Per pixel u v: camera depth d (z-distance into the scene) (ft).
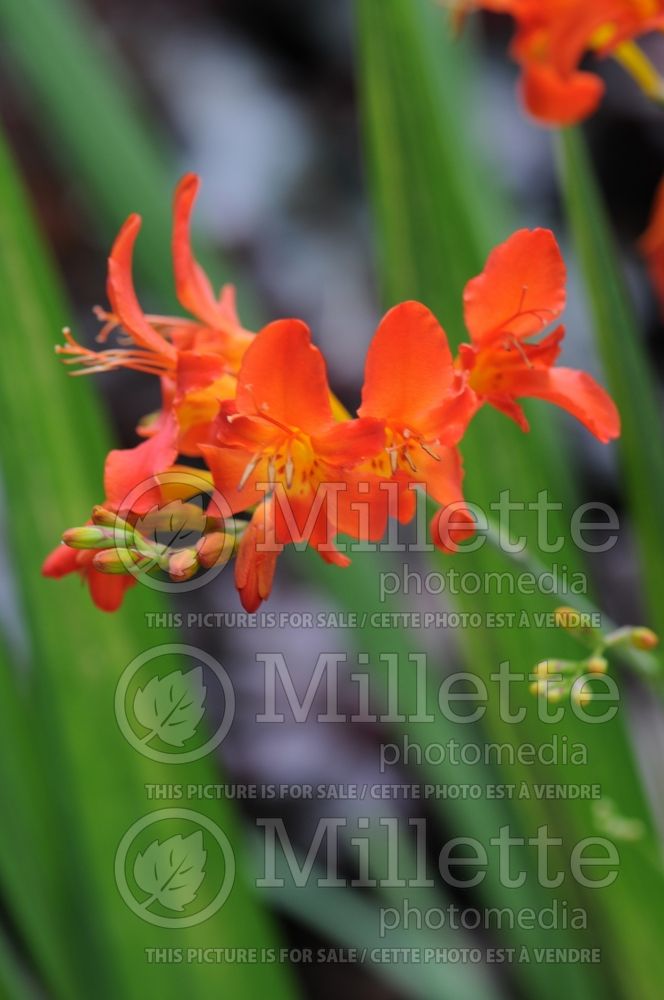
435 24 2.98
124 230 2.39
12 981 2.64
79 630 2.64
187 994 2.65
